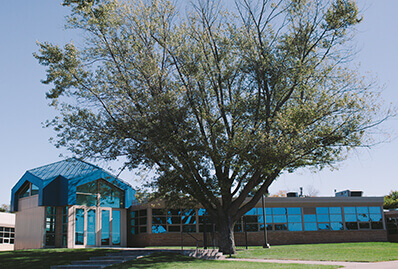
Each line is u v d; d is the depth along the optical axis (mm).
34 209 28719
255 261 17844
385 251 22250
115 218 30656
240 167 20531
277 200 34281
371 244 28781
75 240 27531
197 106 21891
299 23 23359
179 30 23156
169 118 20922
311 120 20406
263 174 22359
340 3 22453
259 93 22719
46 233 27469
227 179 22875
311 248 25125
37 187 29016
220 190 22609
